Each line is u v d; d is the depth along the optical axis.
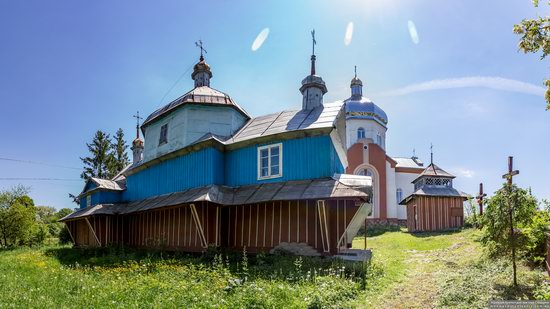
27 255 22.55
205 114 20.88
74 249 24.27
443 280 11.29
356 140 39.28
